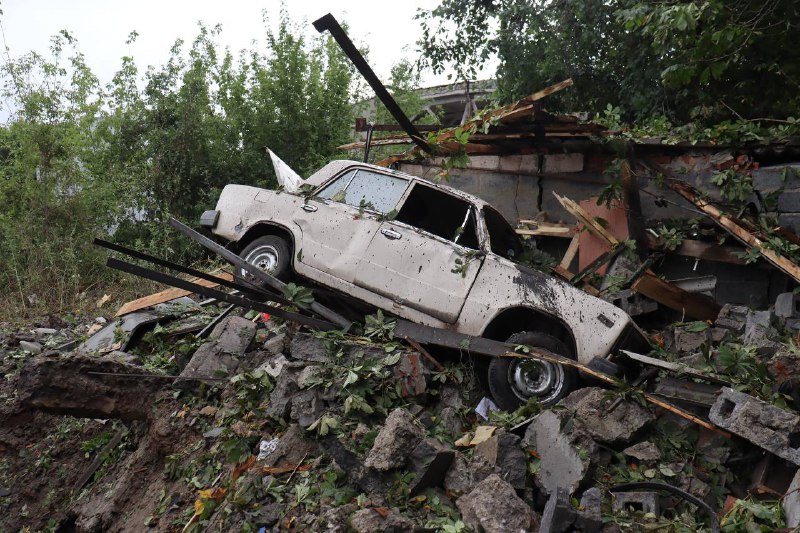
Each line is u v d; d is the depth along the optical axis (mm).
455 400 6023
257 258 7320
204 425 5859
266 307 6461
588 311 6137
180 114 15992
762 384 5543
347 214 6984
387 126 10352
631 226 8719
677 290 8070
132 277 12852
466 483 4641
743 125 8469
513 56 13281
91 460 6648
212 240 7773
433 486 4715
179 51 16719
